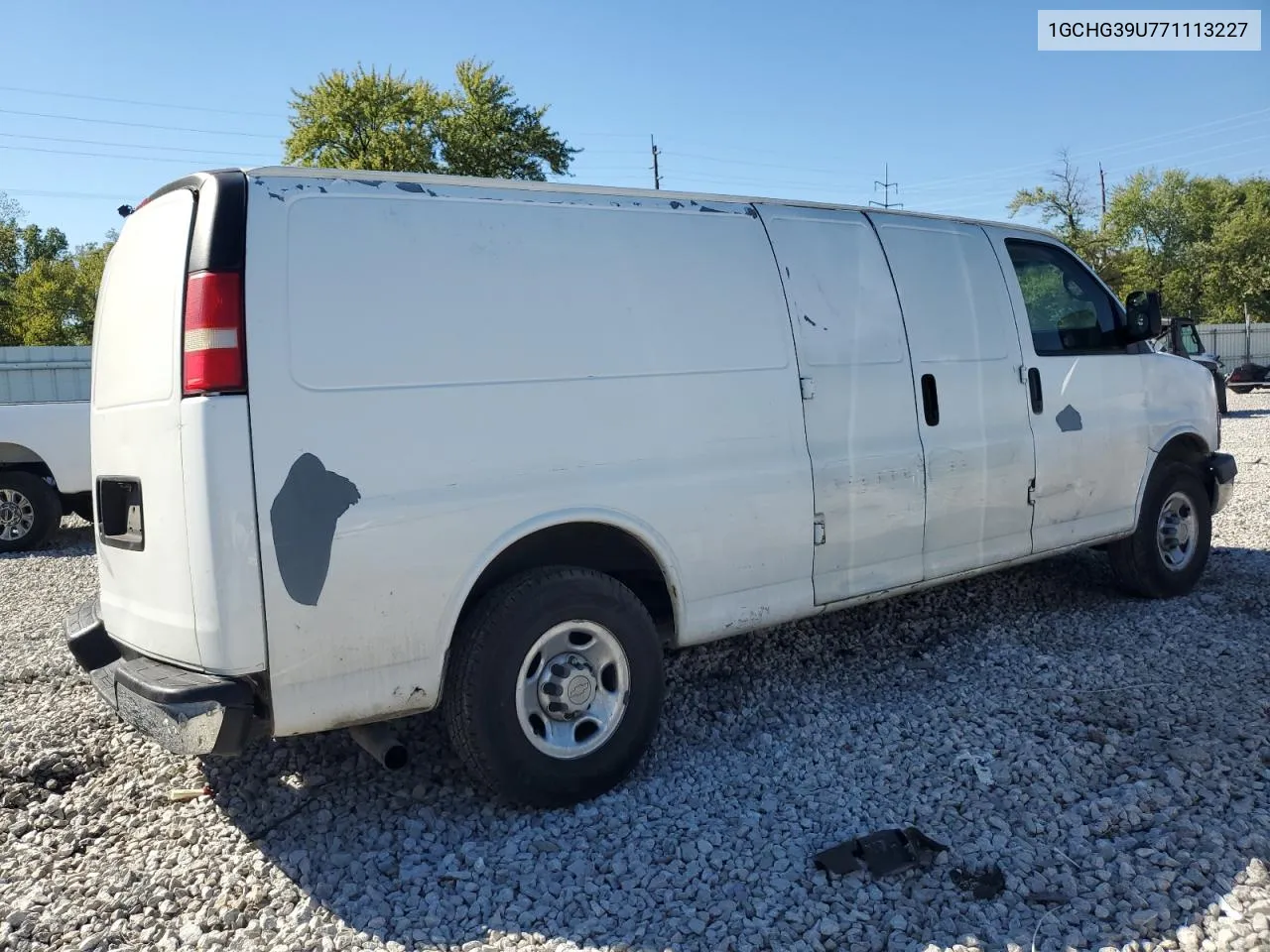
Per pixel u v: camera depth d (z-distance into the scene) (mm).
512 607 3461
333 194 3330
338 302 3250
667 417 3934
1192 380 6320
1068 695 4504
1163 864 3035
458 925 2922
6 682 5332
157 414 3225
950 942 2729
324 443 3174
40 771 4090
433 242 3480
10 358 30766
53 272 53562
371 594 3252
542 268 3705
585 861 3238
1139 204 56344
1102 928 2750
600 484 3732
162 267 3332
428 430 3363
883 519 4625
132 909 3070
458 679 3441
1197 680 4609
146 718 3166
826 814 3488
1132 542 5926
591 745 3650
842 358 4523
